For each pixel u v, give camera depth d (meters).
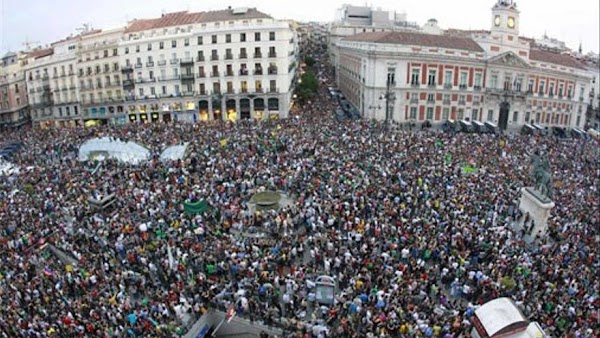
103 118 92.38
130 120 90.25
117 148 49.44
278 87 82.56
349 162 44.59
